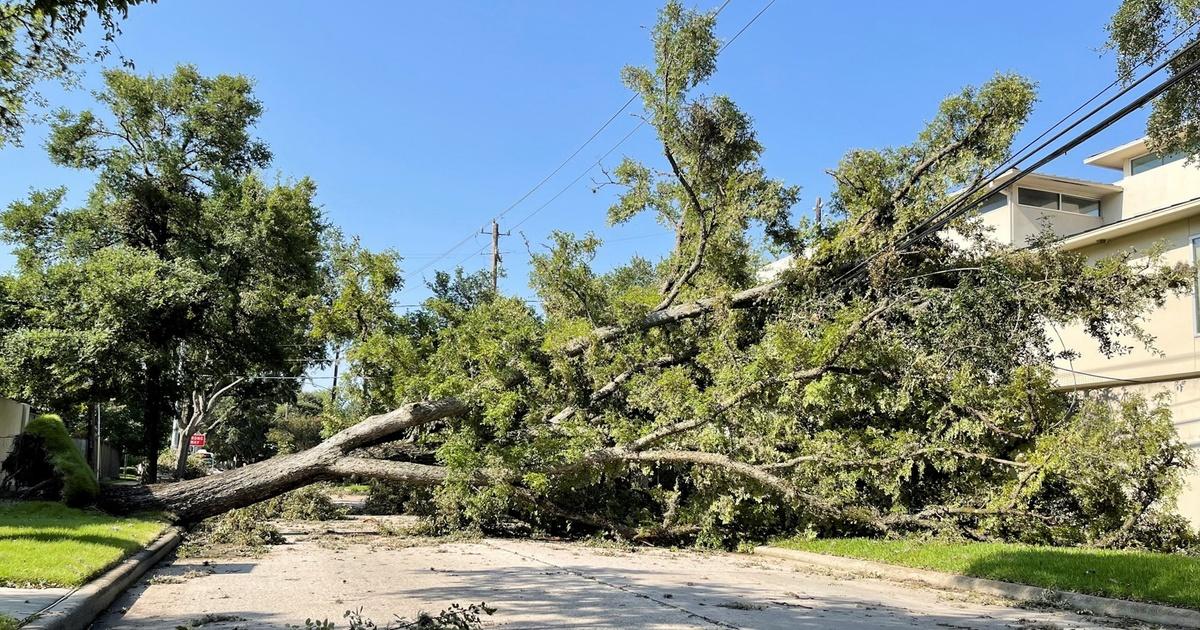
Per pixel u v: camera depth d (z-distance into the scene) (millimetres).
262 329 25047
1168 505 12719
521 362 15359
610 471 14789
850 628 7047
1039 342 14156
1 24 8305
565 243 17047
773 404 14336
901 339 14266
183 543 13289
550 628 6609
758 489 14484
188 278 22359
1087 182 23688
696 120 18578
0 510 13250
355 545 14281
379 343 15625
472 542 15125
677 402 14812
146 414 25281
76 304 21938
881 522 13547
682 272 19016
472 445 14297
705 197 19234
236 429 47406
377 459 16094
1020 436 13203
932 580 10773
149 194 24406
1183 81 13516
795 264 16344
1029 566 10117
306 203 25750
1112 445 12289
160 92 25250
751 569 11977
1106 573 9328
